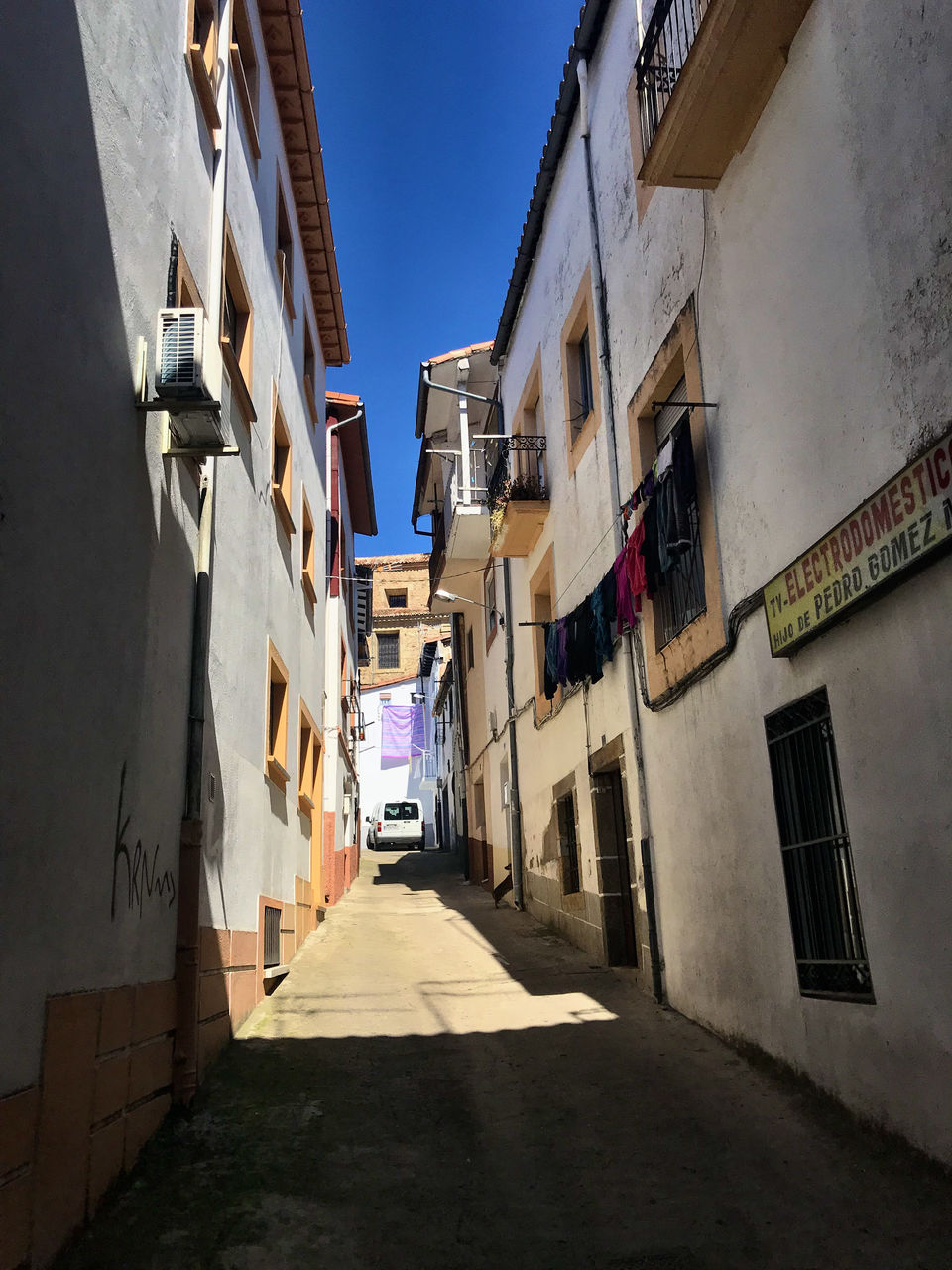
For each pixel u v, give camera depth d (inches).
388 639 1836.9
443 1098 242.8
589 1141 214.4
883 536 184.9
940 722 173.8
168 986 226.8
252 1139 214.1
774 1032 243.0
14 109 147.1
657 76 302.0
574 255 461.1
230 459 316.8
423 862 1160.2
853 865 202.7
